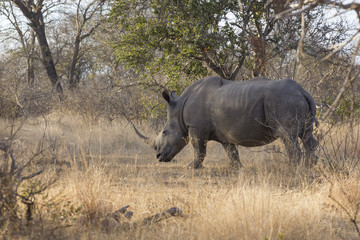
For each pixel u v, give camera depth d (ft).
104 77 272.31
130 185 87.76
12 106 171.63
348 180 73.82
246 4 149.48
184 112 112.47
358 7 29.86
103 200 65.62
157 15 168.76
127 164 112.27
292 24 153.58
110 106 201.16
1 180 54.80
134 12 171.63
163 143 116.47
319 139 98.37
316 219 61.00
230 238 51.88
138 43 166.61
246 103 99.14
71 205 61.57
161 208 67.62
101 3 276.41
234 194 65.36
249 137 101.50
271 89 97.04
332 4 30.63
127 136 162.61
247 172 97.35
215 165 117.80
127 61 174.19
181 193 79.05
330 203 70.69
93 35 318.04
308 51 137.39
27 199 57.21
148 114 186.29
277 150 102.58
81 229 56.54
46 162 101.50
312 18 144.97
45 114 193.67
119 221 60.64
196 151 111.45
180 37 162.71
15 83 195.93
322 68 147.54
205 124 108.78
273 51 159.33
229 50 158.10
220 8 151.84
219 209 59.77
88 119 187.73
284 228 55.62
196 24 157.07
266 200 60.13
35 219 56.24
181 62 167.02
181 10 157.69
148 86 178.91
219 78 111.24
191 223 56.29
